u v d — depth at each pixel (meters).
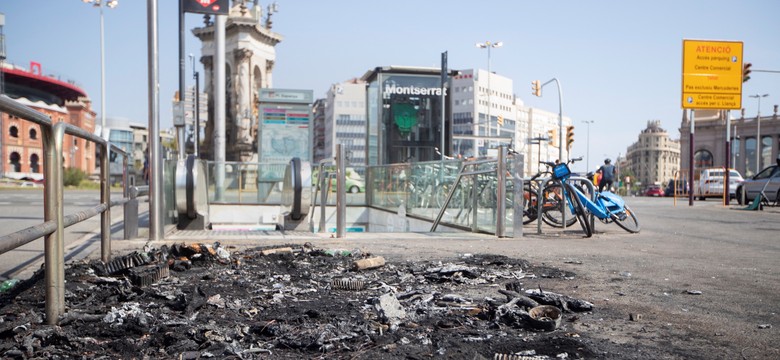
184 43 15.50
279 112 20.70
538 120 148.38
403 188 13.79
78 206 14.95
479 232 9.62
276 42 41.97
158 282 4.51
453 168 10.81
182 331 3.05
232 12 38.12
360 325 3.23
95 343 2.87
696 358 2.78
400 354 2.76
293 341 2.89
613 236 9.21
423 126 27.52
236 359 2.66
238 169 15.41
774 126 89.69
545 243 7.92
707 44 21.94
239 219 15.39
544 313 3.51
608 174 20.39
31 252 6.30
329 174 15.12
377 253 6.60
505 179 8.75
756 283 4.83
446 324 3.26
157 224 7.84
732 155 95.12
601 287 4.62
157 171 7.82
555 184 10.23
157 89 7.85
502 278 5.00
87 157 54.03
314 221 15.16
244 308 3.63
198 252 5.62
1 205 17.09
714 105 22.03
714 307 3.89
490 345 2.91
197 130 22.19
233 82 38.62
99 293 3.97
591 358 2.75
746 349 2.93
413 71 27.50
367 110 27.81
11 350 2.70
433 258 6.18
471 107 115.50
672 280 4.96
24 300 3.69
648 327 3.35
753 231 10.25
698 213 16.33
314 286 4.50
